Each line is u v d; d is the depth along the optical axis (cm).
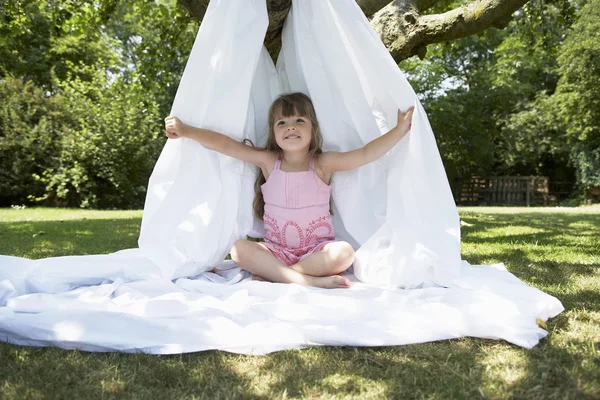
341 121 331
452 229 286
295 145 319
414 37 461
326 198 331
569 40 1775
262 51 342
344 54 306
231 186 317
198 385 169
